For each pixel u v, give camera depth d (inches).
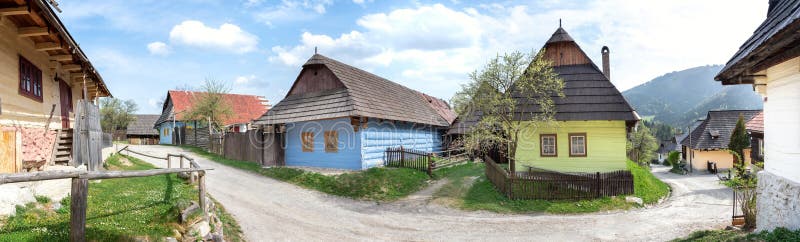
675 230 425.4
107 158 668.1
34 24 352.8
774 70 325.1
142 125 2206.0
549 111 628.4
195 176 530.3
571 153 645.9
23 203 266.5
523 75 609.9
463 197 588.7
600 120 615.5
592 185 569.6
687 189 823.1
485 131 626.2
